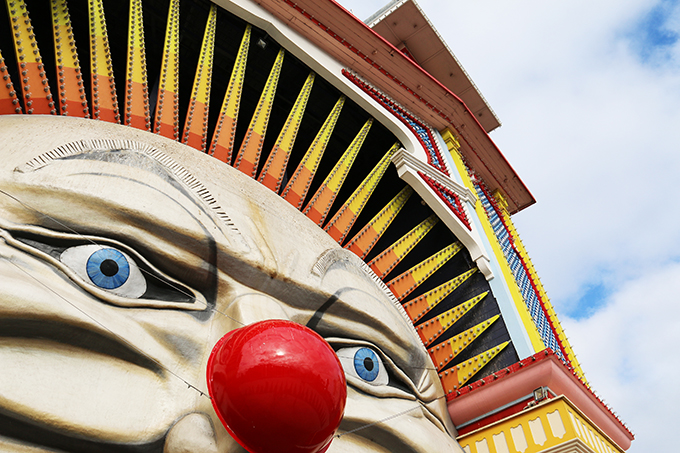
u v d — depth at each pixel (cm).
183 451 344
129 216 420
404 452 512
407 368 598
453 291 838
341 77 855
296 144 927
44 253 376
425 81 977
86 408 341
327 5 842
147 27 802
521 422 621
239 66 729
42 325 346
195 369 403
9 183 391
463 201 915
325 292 517
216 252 454
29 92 511
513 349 727
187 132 629
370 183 810
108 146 458
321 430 336
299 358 337
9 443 313
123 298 400
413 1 1113
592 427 651
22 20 529
